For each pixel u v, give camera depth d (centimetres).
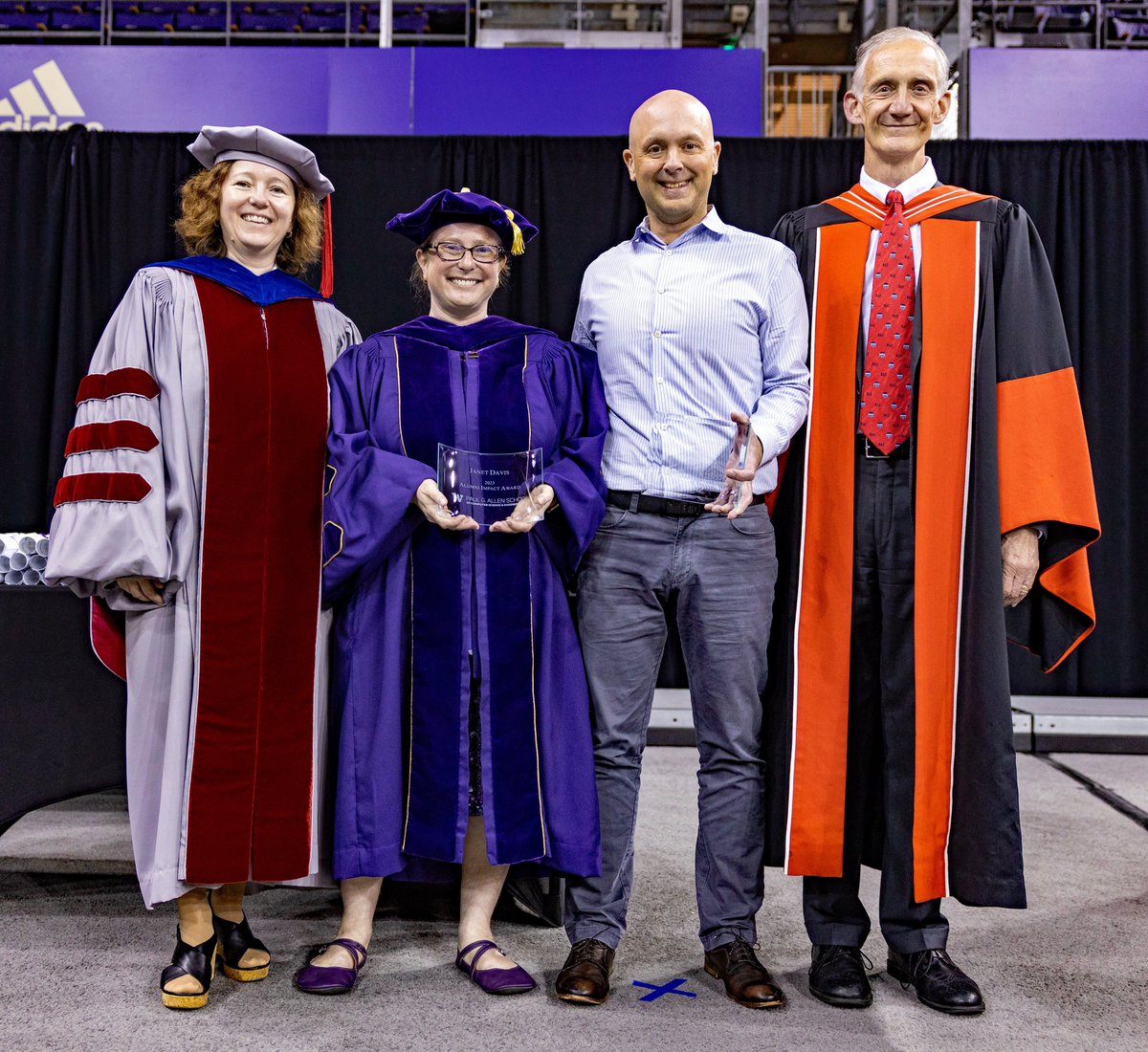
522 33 670
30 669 241
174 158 515
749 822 207
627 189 516
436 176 514
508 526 200
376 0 682
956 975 201
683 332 206
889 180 212
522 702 206
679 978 213
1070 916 256
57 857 296
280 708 205
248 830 200
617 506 208
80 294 516
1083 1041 186
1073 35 629
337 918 252
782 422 198
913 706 203
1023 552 204
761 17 570
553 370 216
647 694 212
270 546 206
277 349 211
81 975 214
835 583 206
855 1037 186
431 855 201
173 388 202
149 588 199
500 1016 194
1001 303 205
